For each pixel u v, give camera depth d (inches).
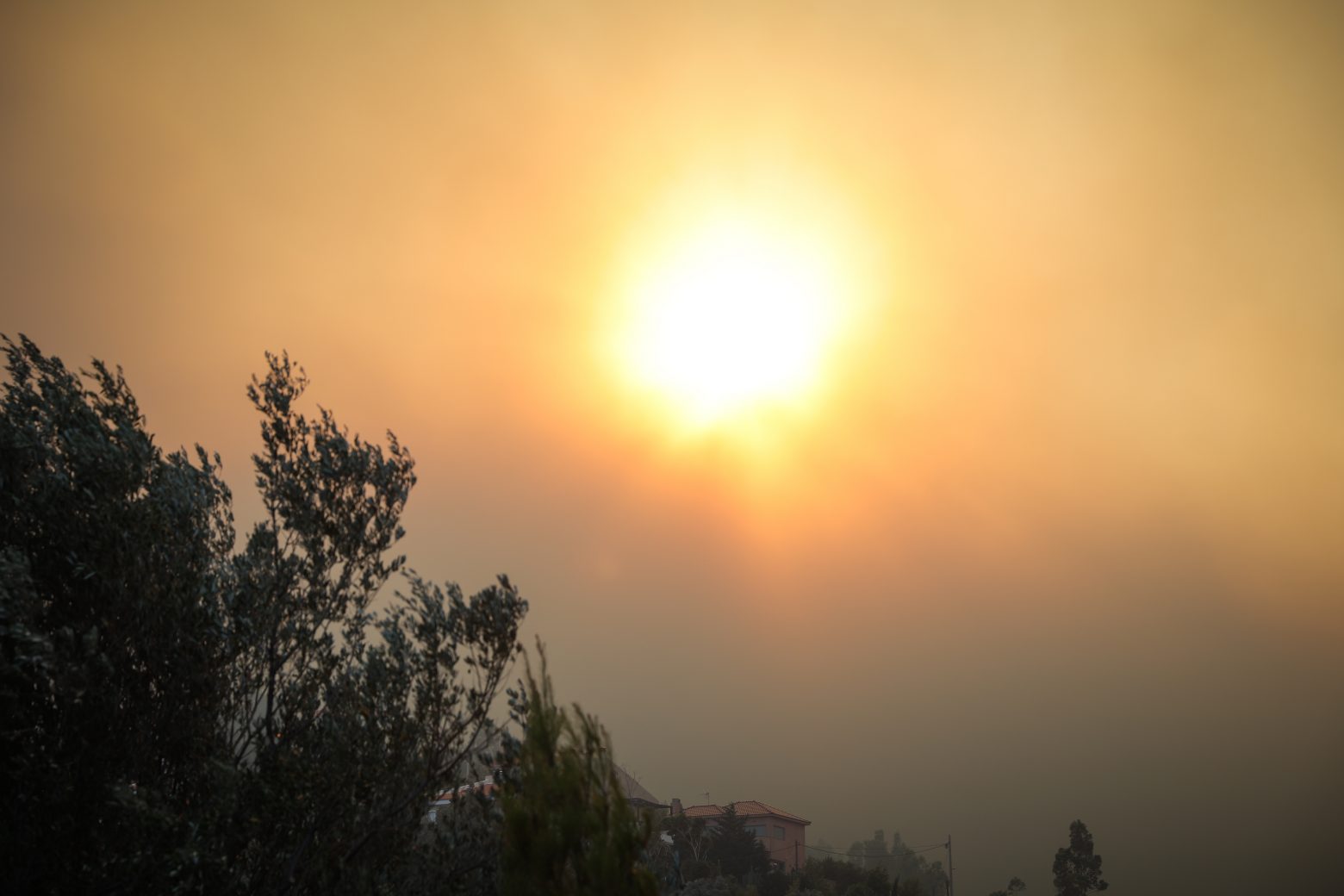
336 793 423.8
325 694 468.1
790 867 3969.0
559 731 371.2
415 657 469.4
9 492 418.6
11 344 465.1
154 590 421.4
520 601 489.1
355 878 413.1
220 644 440.8
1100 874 4387.3
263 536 485.7
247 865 411.2
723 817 3412.9
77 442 431.5
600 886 344.8
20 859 351.9
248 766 432.8
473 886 442.6
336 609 488.1
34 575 413.1
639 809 406.3
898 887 3316.9
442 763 458.9
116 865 353.1
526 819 354.3
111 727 389.1
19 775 357.1
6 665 356.2
